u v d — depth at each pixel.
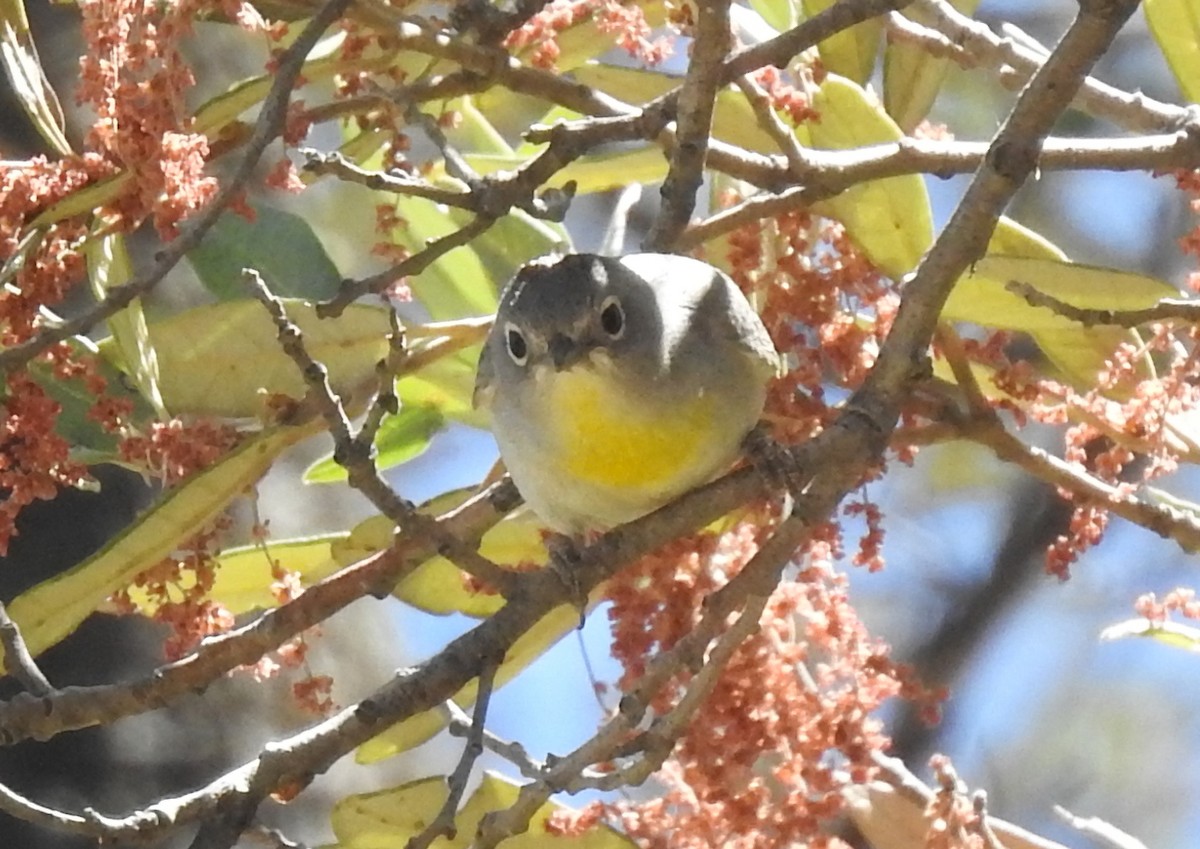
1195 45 8.00
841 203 7.67
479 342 8.53
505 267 9.45
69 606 7.02
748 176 7.54
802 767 6.87
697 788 7.08
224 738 10.63
